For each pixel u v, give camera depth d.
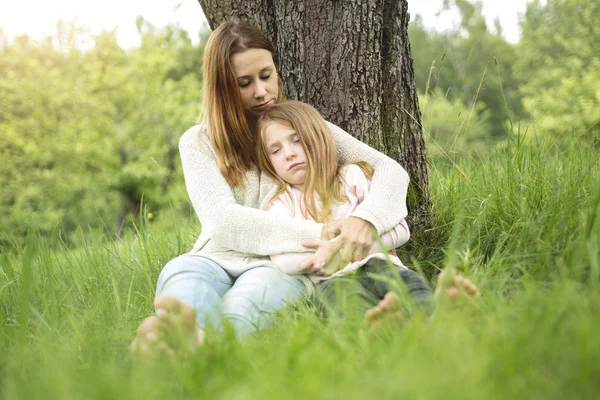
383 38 2.91
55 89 19.88
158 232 3.72
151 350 1.59
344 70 2.80
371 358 1.48
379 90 2.86
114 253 3.32
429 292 1.99
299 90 2.87
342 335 1.68
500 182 2.97
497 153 3.41
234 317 1.93
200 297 1.99
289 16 2.85
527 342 1.32
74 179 19.72
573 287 1.63
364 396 1.18
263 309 2.05
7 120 19.70
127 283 2.87
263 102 2.52
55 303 2.30
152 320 1.63
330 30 2.82
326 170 2.42
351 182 2.45
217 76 2.46
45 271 2.92
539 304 1.60
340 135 2.63
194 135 2.54
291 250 2.26
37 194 19.22
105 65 21.19
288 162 2.40
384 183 2.43
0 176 19.08
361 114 2.81
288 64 2.88
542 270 2.06
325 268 2.23
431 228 2.93
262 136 2.45
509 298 1.89
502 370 1.25
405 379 1.19
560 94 21.12
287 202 2.42
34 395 1.40
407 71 2.96
